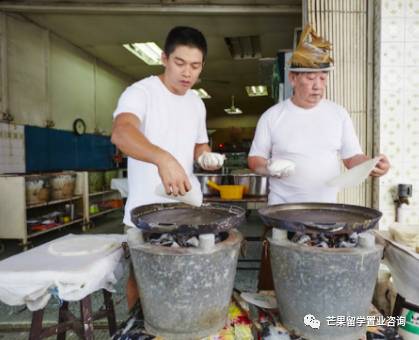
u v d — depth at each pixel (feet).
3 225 14.16
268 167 4.63
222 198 10.55
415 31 7.25
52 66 19.12
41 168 18.29
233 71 26.94
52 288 3.48
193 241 3.33
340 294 3.14
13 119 16.24
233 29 18.07
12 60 16.17
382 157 4.34
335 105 5.71
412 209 7.44
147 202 4.55
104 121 25.57
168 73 4.48
